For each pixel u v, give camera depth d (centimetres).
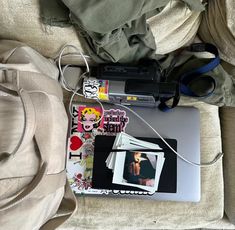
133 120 109
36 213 82
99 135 107
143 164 104
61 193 95
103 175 105
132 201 111
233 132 119
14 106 80
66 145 101
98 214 109
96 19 84
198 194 107
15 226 78
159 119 110
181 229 116
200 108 115
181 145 108
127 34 96
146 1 86
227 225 120
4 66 83
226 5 96
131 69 103
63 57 108
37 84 88
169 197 107
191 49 110
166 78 113
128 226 110
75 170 106
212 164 114
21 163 78
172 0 96
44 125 82
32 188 76
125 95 104
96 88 104
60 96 98
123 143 105
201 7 97
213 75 109
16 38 101
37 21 95
